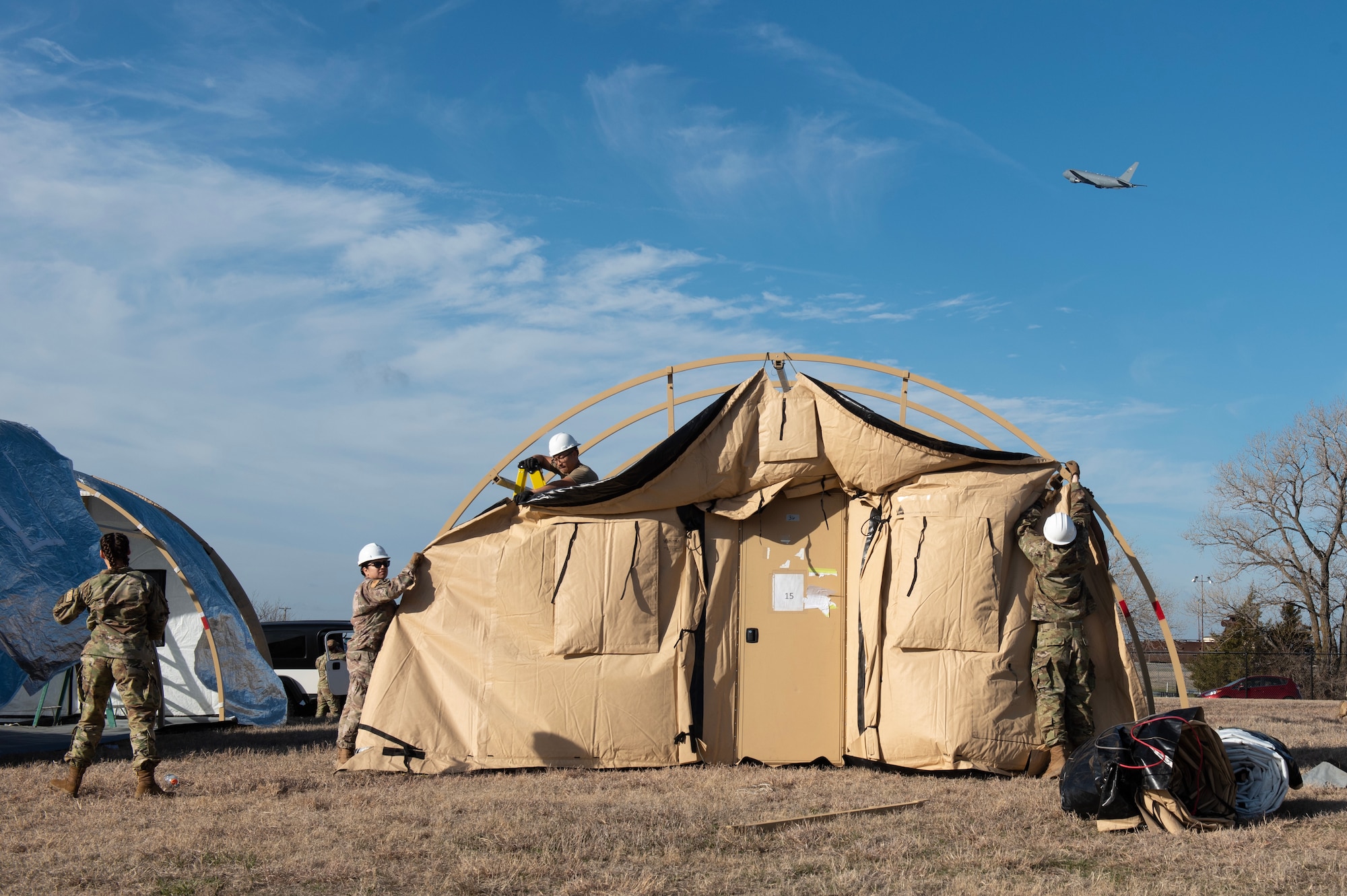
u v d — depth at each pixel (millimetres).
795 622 9797
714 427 9828
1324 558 42438
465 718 9398
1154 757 6574
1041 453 9875
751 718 9641
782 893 5078
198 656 15234
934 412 10672
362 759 9117
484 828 6402
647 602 9648
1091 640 9383
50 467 11742
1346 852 5742
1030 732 8852
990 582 8992
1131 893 5008
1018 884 5160
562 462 10547
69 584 10844
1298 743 10922
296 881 5297
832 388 9820
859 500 9852
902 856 5836
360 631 9641
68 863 5699
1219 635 46625
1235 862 5578
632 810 6926
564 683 9453
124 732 13188
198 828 6539
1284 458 43031
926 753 8836
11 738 12141
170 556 15000
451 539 10023
